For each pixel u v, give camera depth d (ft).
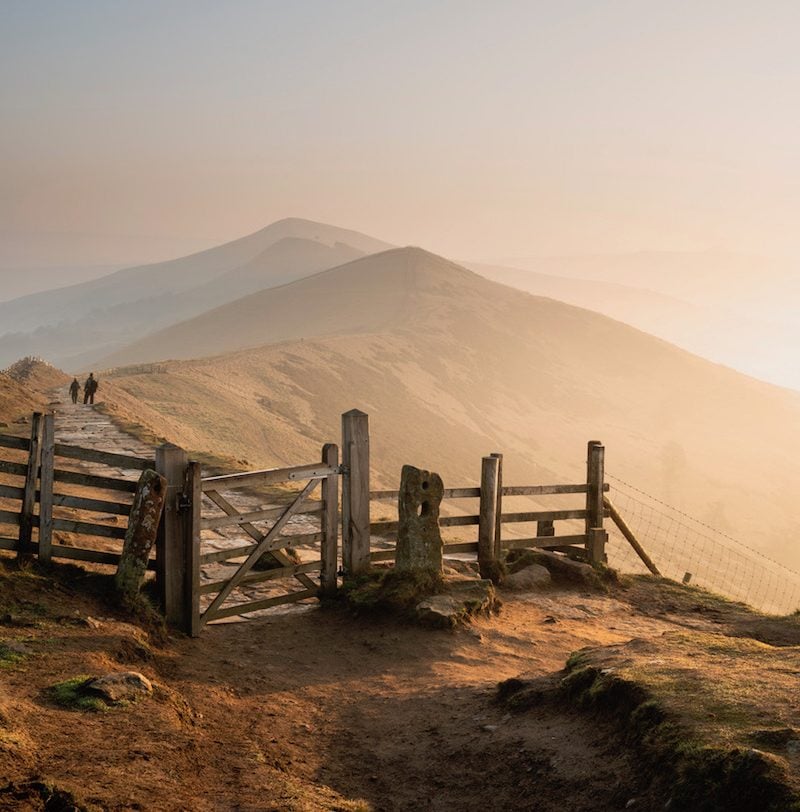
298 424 358.64
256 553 32.99
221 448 241.96
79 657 23.41
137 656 25.44
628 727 19.42
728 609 41.98
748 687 20.18
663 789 16.70
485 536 40.81
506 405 528.22
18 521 31.50
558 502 325.42
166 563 30.19
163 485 29.86
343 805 17.74
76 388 143.43
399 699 25.49
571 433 502.79
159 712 20.86
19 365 216.54
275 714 23.73
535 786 18.62
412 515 34.91
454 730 22.54
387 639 31.19
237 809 16.65
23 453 69.77
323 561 35.47
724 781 15.79
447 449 419.54
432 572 35.01
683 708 18.93
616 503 374.84
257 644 30.22
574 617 37.47
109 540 43.42
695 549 279.49
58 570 30.94
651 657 23.56
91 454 31.48
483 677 27.78
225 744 20.56
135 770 17.43
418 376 531.09
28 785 15.34
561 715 21.85
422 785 19.60
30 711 19.22
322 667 28.43
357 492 36.60
